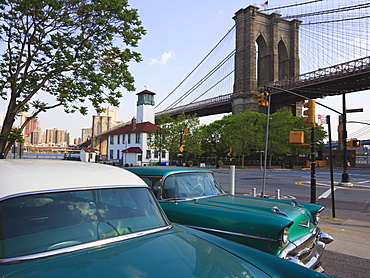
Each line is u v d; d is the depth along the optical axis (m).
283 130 48.88
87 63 14.34
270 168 50.19
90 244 2.03
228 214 3.59
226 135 55.38
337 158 67.44
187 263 1.91
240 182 21.67
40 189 2.12
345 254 5.42
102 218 2.25
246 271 1.97
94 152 49.62
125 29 14.54
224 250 2.29
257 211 3.71
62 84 13.99
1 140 14.49
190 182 4.52
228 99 81.38
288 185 19.48
